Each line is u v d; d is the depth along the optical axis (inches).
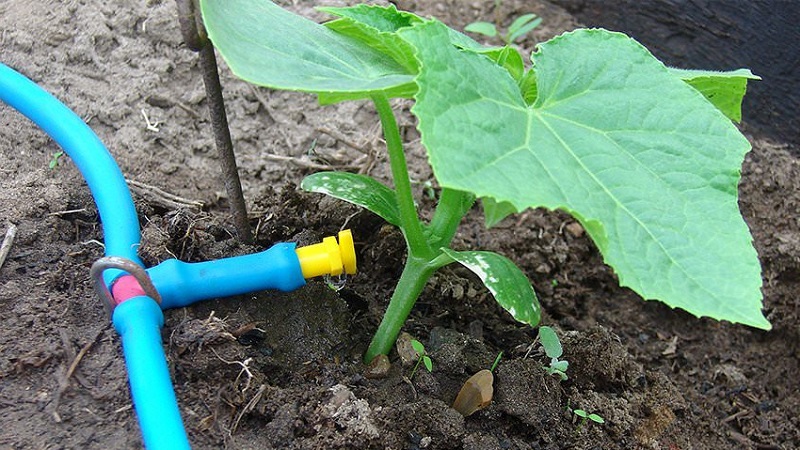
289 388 12.9
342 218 15.7
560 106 11.2
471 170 9.4
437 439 12.9
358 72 11.8
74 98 17.2
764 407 16.5
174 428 10.9
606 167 10.6
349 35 12.9
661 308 17.5
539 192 9.6
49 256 14.1
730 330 17.5
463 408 13.3
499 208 11.5
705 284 10.0
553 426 13.6
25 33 17.8
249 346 13.2
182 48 18.2
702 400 16.2
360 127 18.2
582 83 11.5
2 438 11.6
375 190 13.9
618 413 14.1
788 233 18.2
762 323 9.8
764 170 19.0
